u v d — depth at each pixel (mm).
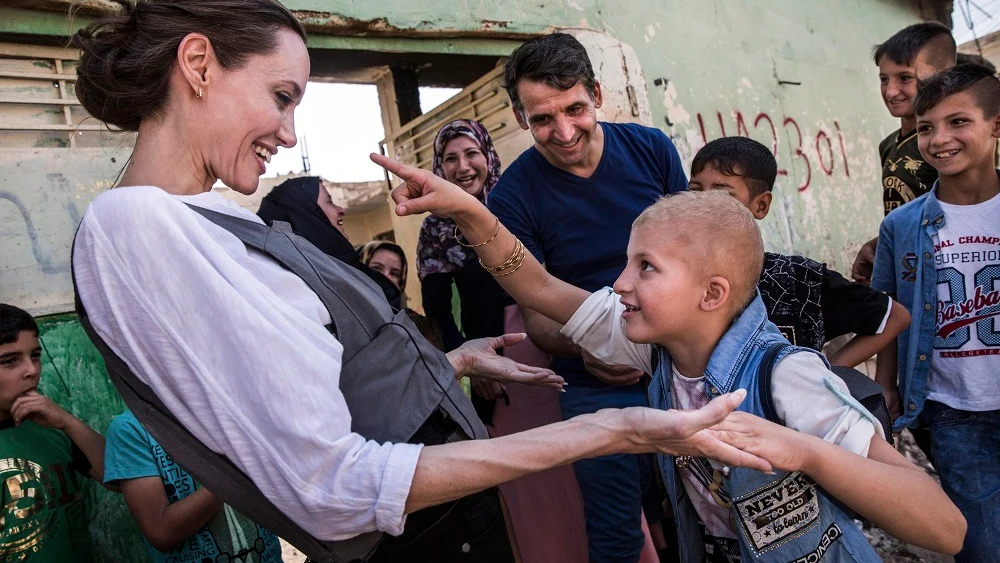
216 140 1127
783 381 1267
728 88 5023
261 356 960
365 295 1221
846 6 6387
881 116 6715
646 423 1019
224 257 999
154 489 1861
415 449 1044
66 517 1987
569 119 2205
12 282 2273
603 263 2352
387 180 5387
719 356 1354
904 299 2447
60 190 2400
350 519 1020
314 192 2990
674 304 1341
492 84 3975
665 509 3137
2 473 1846
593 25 4125
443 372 1346
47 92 2428
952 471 2285
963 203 2324
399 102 4793
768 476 1296
